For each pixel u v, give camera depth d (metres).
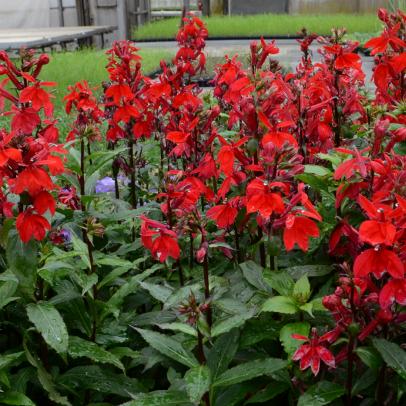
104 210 3.20
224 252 2.48
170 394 1.95
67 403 2.08
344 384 2.06
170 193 2.21
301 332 1.94
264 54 2.86
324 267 2.30
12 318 2.36
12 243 2.07
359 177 2.04
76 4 21.41
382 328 1.89
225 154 2.27
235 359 2.21
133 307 2.66
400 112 3.00
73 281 2.45
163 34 19.80
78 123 2.95
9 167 2.00
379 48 2.81
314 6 24.08
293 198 2.00
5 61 2.51
